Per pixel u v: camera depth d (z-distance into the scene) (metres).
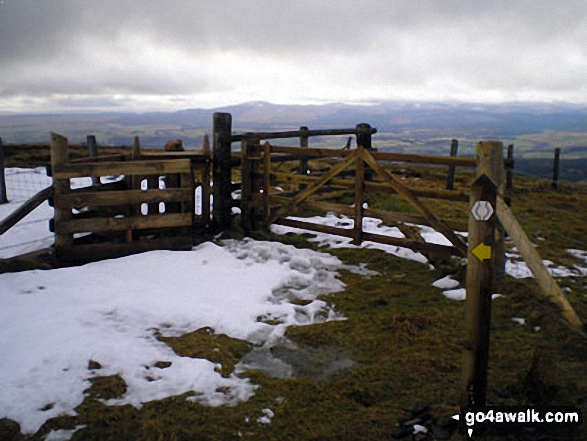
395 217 7.66
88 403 3.80
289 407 3.87
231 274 7.11
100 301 5.82
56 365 4.30
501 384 4.16
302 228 8.94
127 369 4.34
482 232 3.29
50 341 4.73
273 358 4.75
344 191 11.57
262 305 5.98
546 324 5.43
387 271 7.54
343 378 4.33
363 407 3.88
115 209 8.77
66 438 3.41
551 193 16.55
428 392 4.07
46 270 6.90
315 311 5.90
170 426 3.57
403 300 6.31
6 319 5.20
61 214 7.32
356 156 7.92
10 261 6.84
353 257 8.14
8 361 4.32
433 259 7.80
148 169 7.85
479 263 3.34
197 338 5.05
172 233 8.77
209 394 4.04
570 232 10.31
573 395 4.00
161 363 4.49
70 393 3.92
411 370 4.44
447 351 4.80
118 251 7.81
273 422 3.66
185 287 6.52
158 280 6.76
